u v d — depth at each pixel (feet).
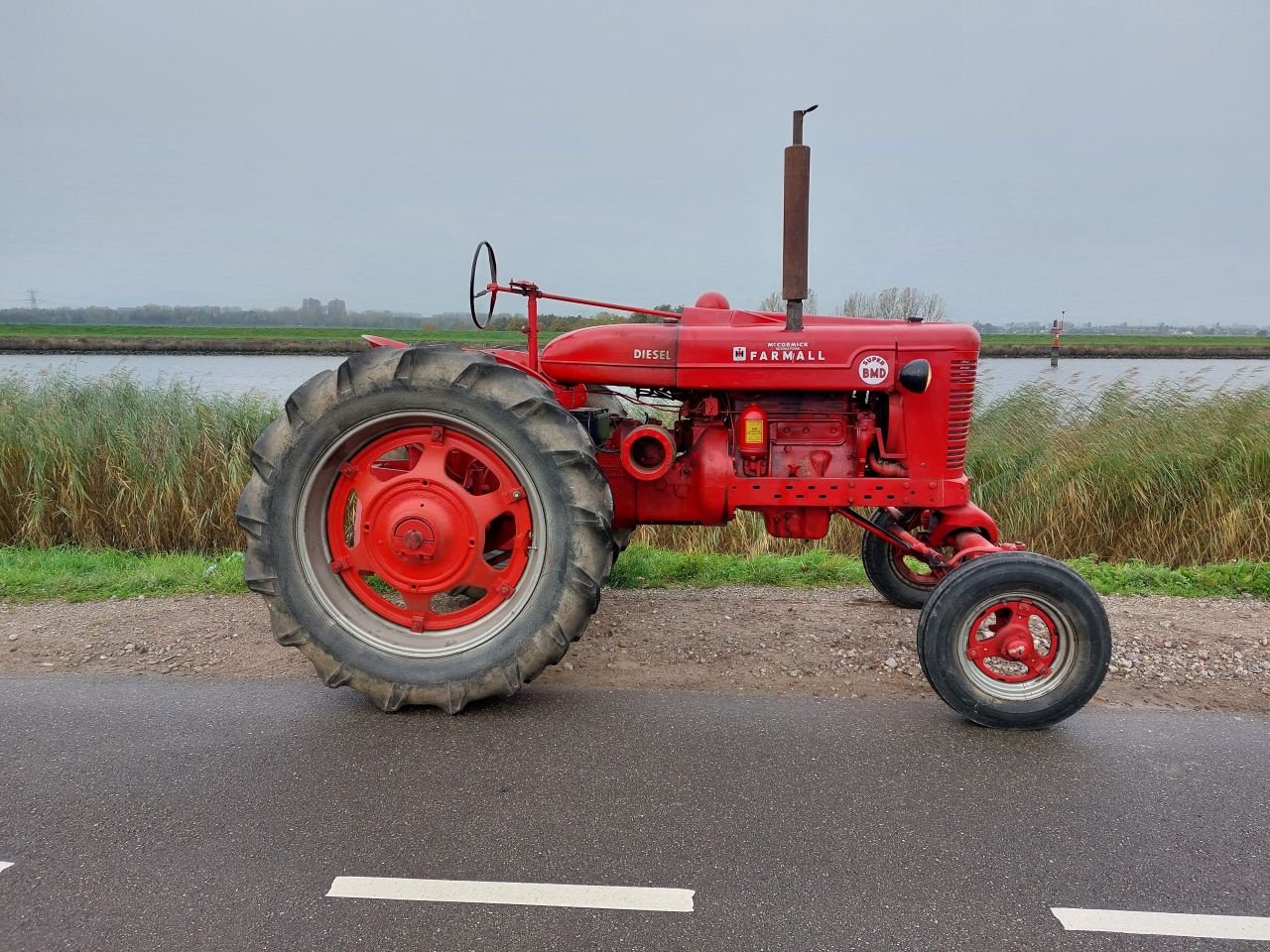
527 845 7.61
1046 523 21.33
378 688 10.34
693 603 14.87
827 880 7.13
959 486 11.43
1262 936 6.51
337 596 10.76
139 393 24.48
